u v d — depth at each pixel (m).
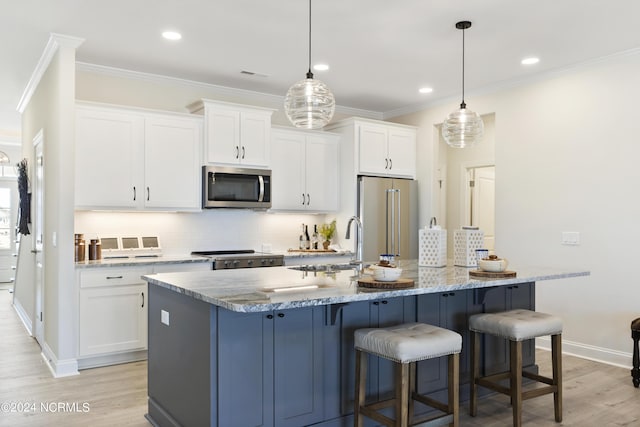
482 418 3.08
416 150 6.19
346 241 5.70
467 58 4.36
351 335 2.80
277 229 5.72
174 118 4.62
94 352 3.96
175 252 5.00
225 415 2.34
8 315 6.39
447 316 3.24
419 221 6.10
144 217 4.84
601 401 3.37
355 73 4.82
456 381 2.59
